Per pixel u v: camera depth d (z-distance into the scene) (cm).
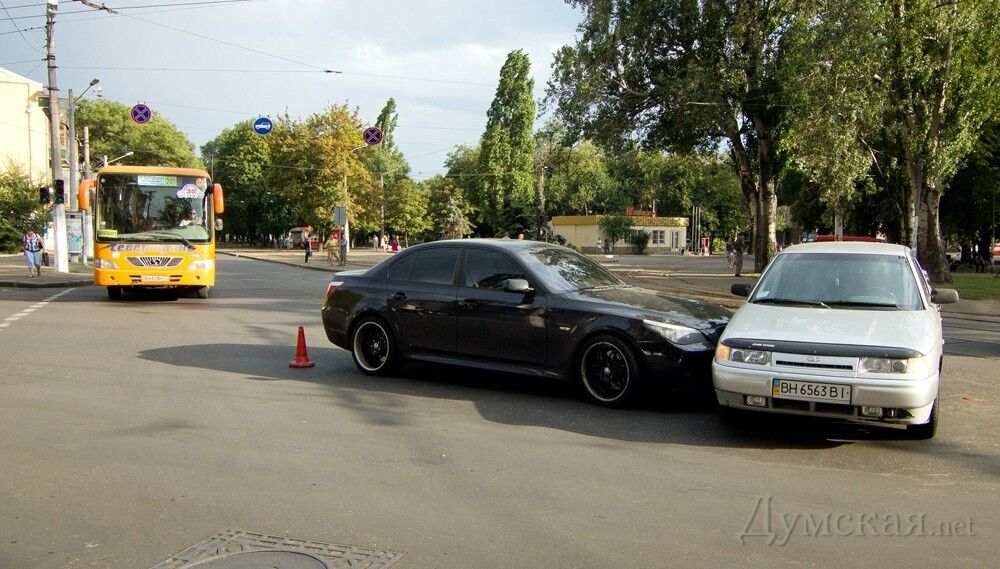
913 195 2889
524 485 522
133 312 1636
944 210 4228
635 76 2966
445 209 7969
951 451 615
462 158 9250
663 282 2989
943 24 2561
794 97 2595
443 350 850
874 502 494
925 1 2519
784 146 3064
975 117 2706
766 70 2873
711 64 2897
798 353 610
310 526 450
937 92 2656
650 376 723
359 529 445
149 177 1852
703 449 615
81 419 698
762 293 741
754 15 2869
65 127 5400
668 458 588
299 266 4134
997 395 845
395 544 424
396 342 887
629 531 442
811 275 745
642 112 3034
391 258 920
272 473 547
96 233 1827
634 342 727
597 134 3002
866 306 695
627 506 483
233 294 2180
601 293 798
